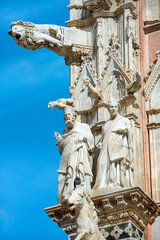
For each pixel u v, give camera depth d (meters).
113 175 22.23
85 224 19.84
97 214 22.03
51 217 22.66
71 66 25.34
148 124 23.98
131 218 21.77
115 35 25.06
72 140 23.09
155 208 22.27
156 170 23.38
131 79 23.86
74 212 22.05
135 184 22.50
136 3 25.55
